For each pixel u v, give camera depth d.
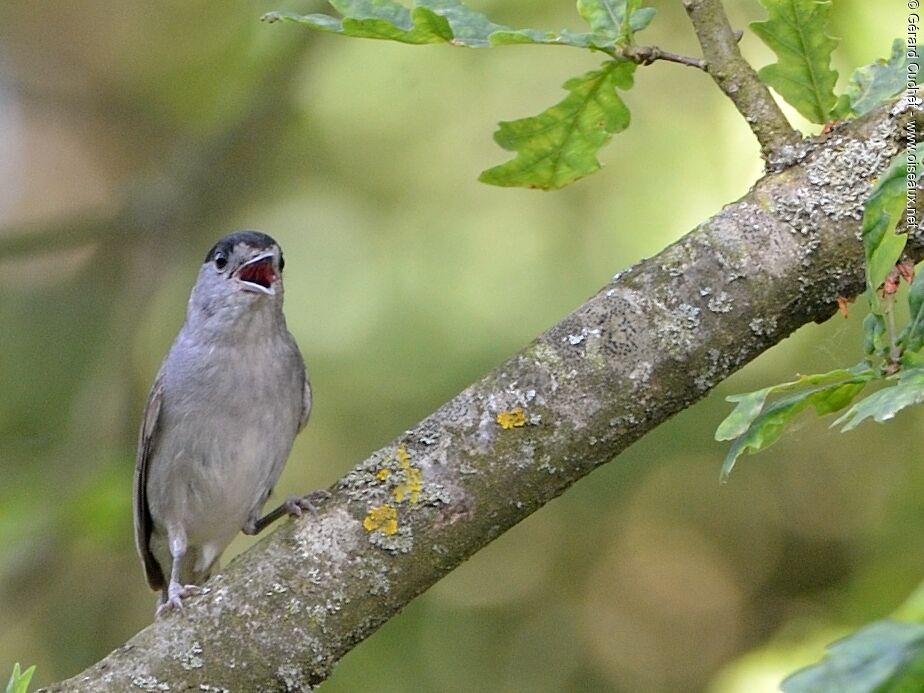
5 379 12.02
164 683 4.64
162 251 11.59
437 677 11.64
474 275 11.08
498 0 10.98
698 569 12.36
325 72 11.57
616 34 4.83
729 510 12.14
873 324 4.06
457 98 11.39
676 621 12.44
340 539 4.75
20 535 9.95
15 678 4.19
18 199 15.23
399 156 11.60
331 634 4.70
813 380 3.96
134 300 11.41
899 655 2.78
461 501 4.71
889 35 8.88
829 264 4.70
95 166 14.66
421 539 4.72
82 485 10.21
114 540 10.08
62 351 12.19
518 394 4.74
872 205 3.96
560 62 11.12
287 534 4.81
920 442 11.19
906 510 9.44
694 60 4.96
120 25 13.90
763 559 12.21
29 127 14.54
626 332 4.71
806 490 11.94
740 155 10.34
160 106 13.89
